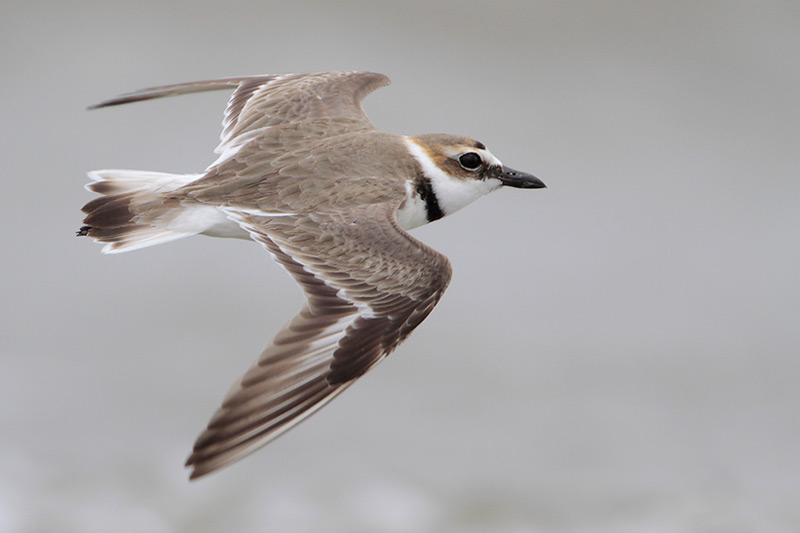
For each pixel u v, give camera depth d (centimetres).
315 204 836
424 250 792
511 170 1013
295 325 725
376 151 926
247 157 902
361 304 754
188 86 1084
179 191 860
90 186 884
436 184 957
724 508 1236
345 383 719
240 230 846
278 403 688
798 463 1350
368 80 1100
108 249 839
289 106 1018
